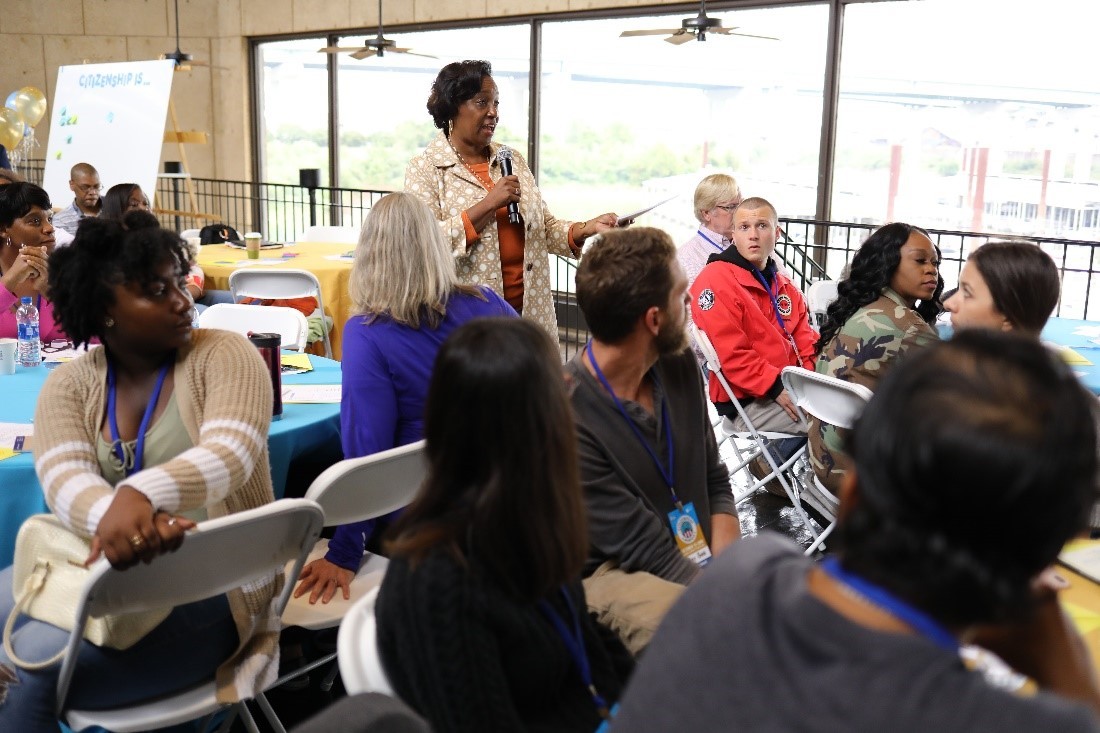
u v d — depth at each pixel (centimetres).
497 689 116
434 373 122
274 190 1142
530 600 122
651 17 786
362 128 1030
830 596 75
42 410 178
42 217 347
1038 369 72
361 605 131
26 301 328
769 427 358
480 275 337
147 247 173
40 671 169
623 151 824
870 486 72
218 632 183
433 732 116
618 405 187
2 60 1120
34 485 220
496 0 873
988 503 68
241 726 242
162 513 157
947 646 70
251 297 508
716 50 755
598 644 137
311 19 1037
